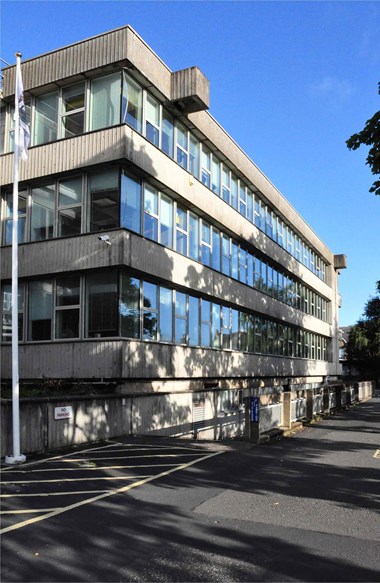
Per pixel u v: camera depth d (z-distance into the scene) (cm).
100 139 1551
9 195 1764
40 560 495
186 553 520
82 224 1588
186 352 1881
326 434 1572
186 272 1875
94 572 470
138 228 1611
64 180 1650
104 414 1277
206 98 1778
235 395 2175
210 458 1048
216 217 2105
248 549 536
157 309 1728
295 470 963
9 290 1723
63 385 1499
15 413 954
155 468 934
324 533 594
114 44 1546
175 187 1775
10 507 668
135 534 574
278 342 3059
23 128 1074
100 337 1527
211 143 2083
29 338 1666
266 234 2761
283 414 1620
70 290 1606
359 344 5866
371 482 869
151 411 1495
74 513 646
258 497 752
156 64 1666
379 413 2375
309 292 3812
